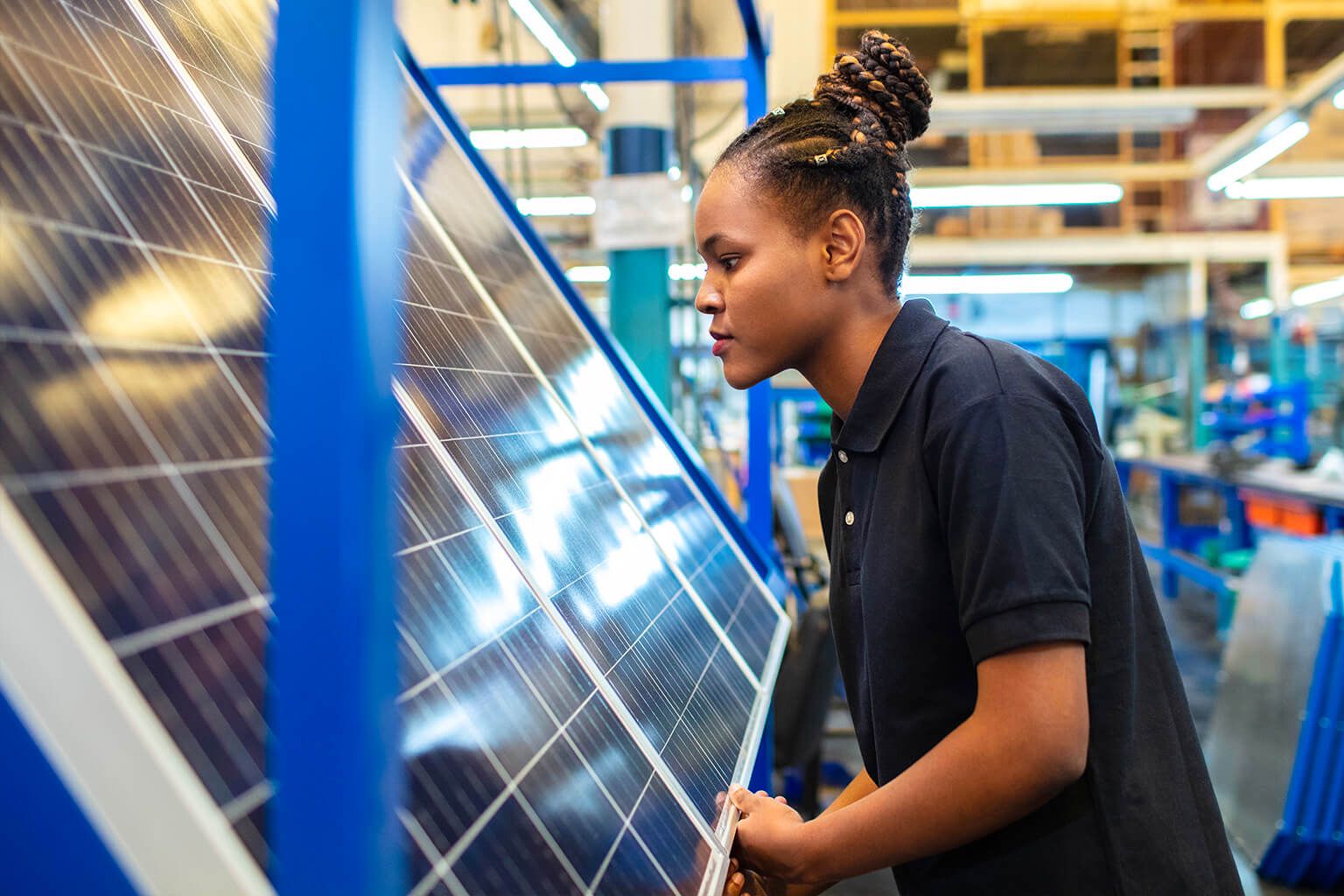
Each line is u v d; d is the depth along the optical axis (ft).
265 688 1.69
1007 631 2.35
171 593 1.61
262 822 1.50
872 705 2.88
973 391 2.55
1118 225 40.68
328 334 1.18
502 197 5.90
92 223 1.97
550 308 5.55
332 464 1.17
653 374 13.17
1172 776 2.82
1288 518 17.76
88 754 1.33
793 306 2.86
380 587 1.21
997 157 36.17
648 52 13.30
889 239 2.95
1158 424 35.60
